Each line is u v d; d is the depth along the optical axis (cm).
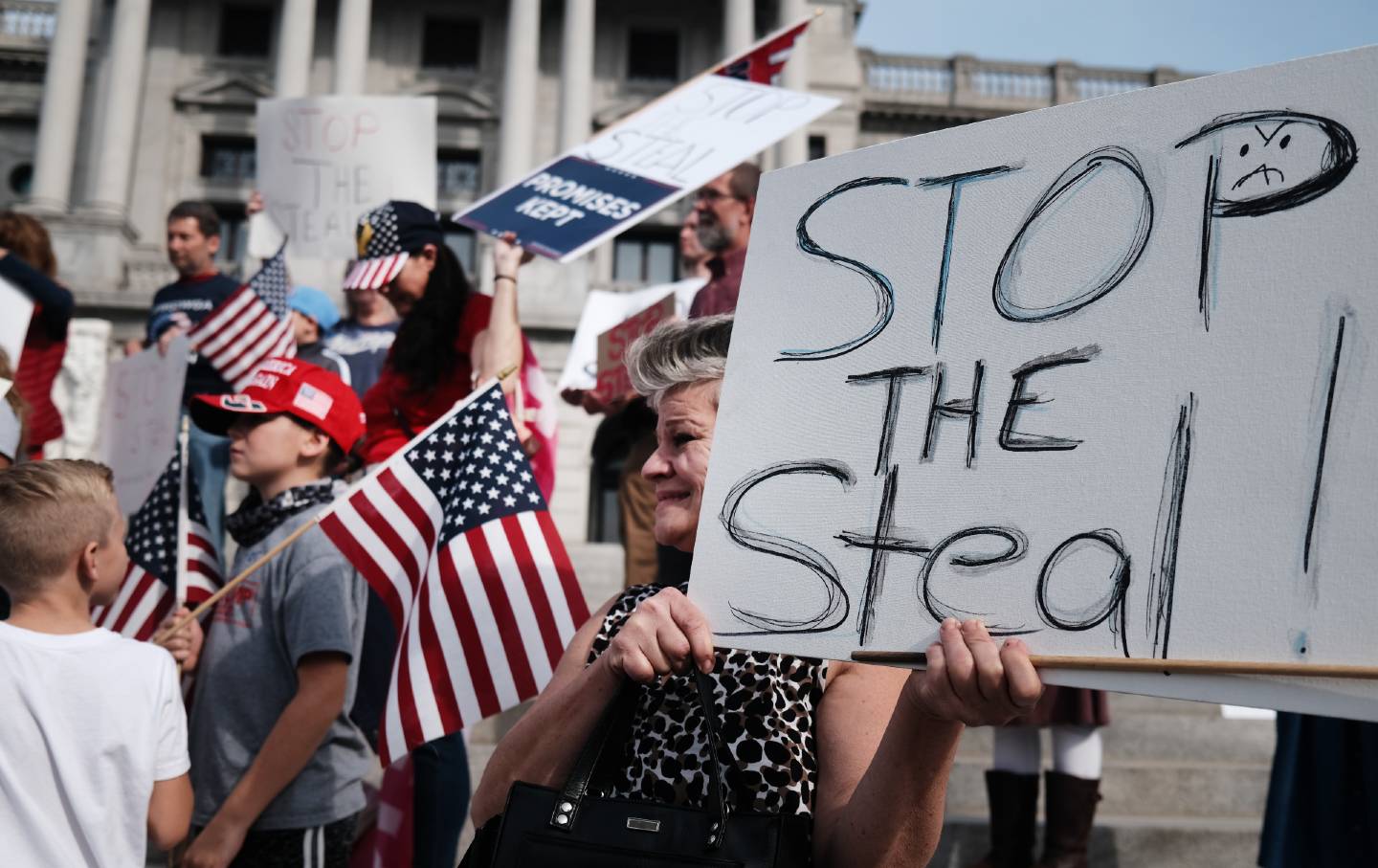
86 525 233
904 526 141
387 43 2858
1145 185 137
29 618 228
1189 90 137
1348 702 109
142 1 2662
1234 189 131
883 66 2978
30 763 215
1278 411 121
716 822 146
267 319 495
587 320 531
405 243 387
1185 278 131
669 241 2630
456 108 2794
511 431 285
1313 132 127
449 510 278
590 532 1984
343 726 293
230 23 2844
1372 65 126
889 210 156
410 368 386
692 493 173
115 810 219
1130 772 483
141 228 2677
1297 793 282
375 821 368
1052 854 386
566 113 2620
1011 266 144
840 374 153
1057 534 130
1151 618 122
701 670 150
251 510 313
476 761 451
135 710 226
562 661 183
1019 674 124
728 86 375
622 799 153
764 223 166
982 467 138
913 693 136
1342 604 112
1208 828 426
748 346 161
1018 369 139
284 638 284
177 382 473
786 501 151
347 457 349
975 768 475
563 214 358
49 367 457
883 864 143
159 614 331
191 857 258
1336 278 122
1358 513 114
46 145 2561
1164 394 128
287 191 547
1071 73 2953
